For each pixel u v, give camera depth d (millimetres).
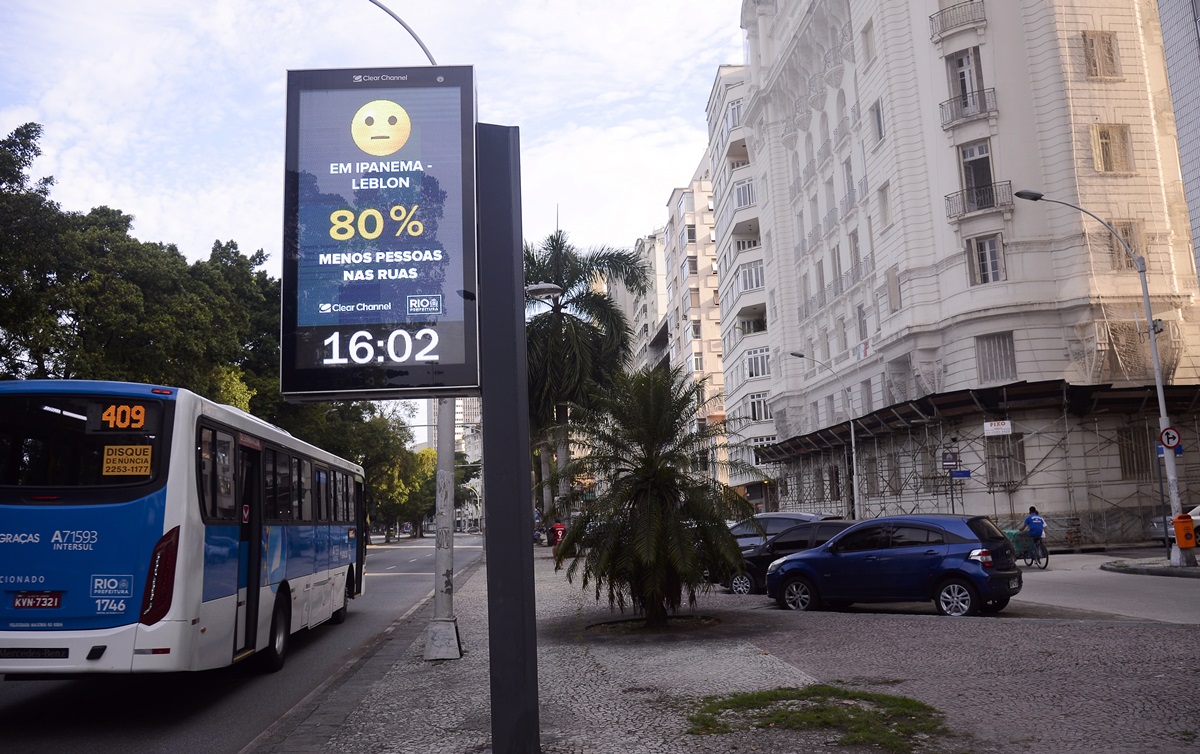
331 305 8273
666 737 7082
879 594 15078
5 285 23578
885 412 37031
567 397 41656
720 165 71375
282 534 12430
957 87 36031
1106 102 34375
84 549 8641
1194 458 33875
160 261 32750
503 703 6113
